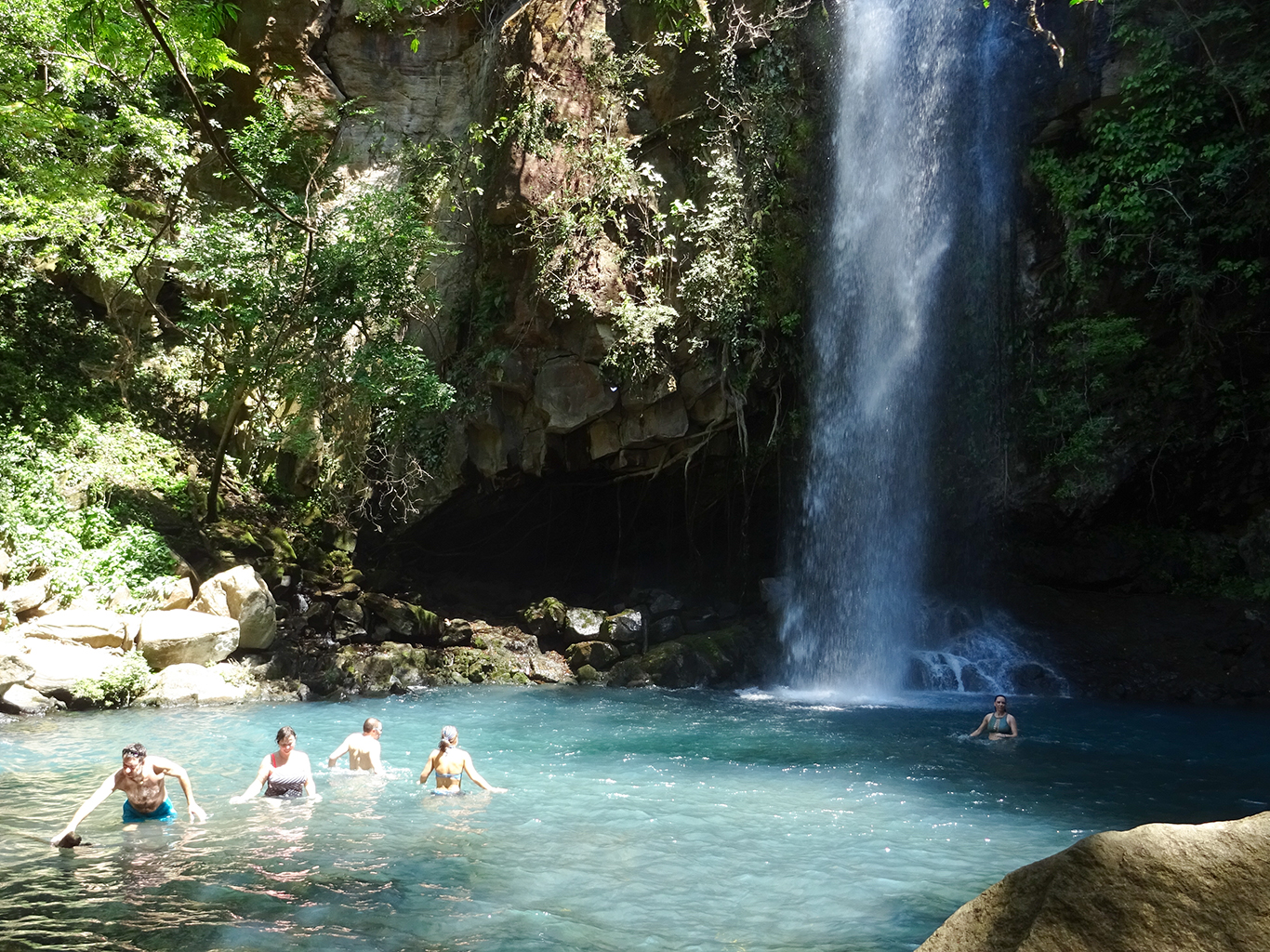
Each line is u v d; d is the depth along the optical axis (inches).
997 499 862.5
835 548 844.6
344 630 783.7
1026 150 837.2
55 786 428.5
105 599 699.4
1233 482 853.8
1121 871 132.6
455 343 902.4
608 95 858.1
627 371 824.3
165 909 274.1
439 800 410.3
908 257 866.1
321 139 936.9
